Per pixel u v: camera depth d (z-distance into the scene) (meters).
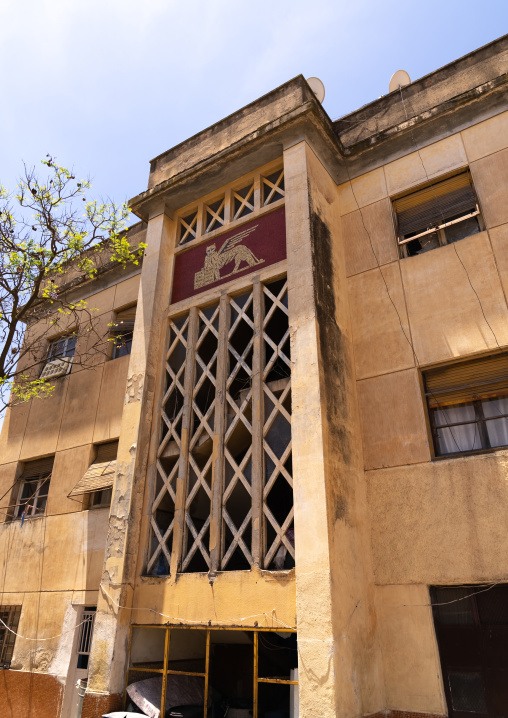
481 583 5.91
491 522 6.06
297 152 8.49
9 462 12.29
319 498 6.04
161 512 8.06
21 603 10.27
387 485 6.94
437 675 5.84
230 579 6.62
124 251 9.66
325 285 7.68
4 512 11.71
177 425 8.60
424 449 6.83
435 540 6.35
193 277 9.48
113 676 6.90
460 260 7.50
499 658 5.68
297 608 5.75
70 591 9.63
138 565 7.64
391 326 7.76
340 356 7.49
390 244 8.28
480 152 7.93
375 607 6.46
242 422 7.56
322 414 6.48
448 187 8.16
